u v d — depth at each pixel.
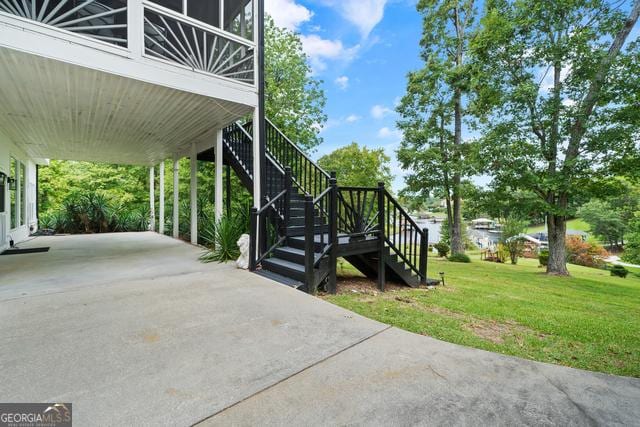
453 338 2.54
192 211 7.31
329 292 3.84
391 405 1.40
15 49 2.94
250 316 2.53
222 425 1.25
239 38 4.67
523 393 1.52
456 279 6.79
